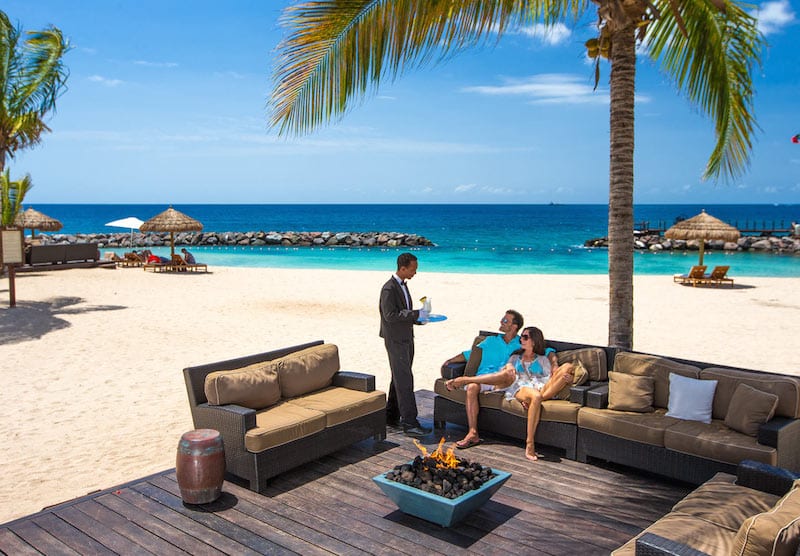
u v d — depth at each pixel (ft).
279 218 404.77
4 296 56.49
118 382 28.99
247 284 68.64
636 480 16.69
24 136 53.93
